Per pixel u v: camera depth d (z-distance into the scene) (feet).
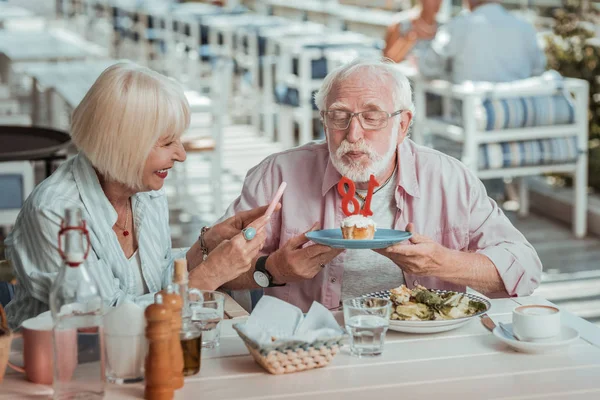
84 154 7.33
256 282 7.96
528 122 17.29
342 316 7.14
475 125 17.15
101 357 5.48
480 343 6.53
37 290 7.13
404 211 8.43
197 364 5.93
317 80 22.20
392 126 7.94
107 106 6.88
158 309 5.41
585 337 6.65
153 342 5.43
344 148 7.90
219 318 6.43
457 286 8.38
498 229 8.43
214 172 17.70
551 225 19.40
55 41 26.23
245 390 5.67
